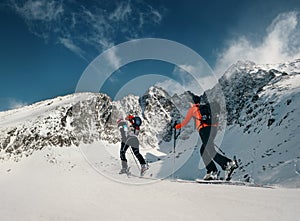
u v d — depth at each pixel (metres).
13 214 3.46
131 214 3.22
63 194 4.46
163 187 4.68
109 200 3.94
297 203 3.30
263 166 15.79
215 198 3.78
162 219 3.02
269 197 3.71
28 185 5.56
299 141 16.44
